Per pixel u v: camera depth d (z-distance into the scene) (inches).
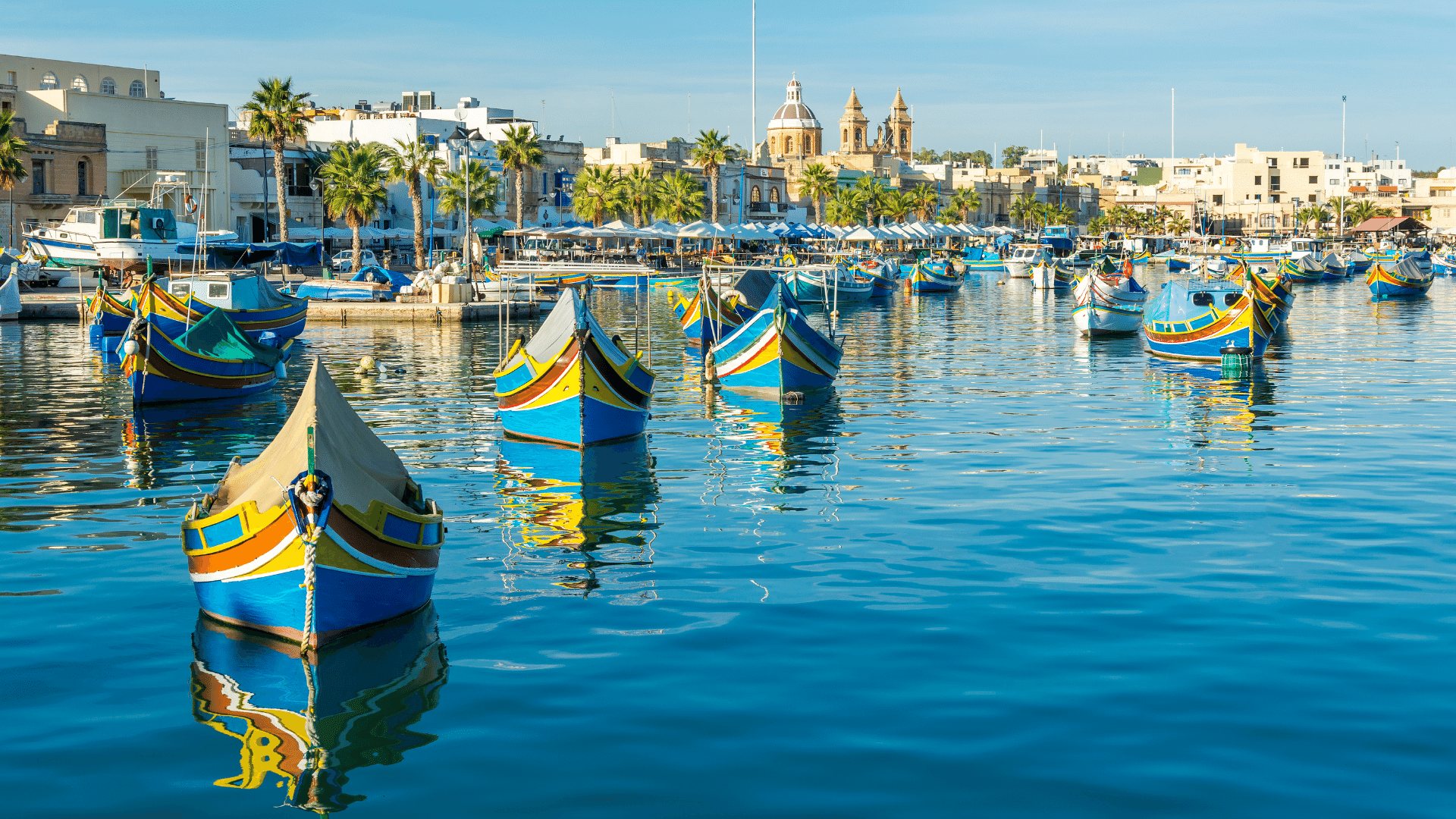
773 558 753.6
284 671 563.8
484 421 1348.4
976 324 2856.8
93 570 732.7
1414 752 461.1
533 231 3782.0
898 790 434.9
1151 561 735.7
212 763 466.9
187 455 1157.7
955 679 539.8
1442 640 584.4
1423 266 3796.8
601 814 421.1
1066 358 2055.9
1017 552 759.7
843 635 602.5
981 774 446.3
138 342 1446.9
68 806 432.5
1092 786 436.1
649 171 5447.8
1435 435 1210.0
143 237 3115.2
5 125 3243.1
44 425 1341.0
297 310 2272.4
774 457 1123.9
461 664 568.4
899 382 1717.5
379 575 616.1
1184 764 453.1
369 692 535.8
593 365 1175.0
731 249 4591.5
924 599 661.3
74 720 508.4
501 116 5964.6
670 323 2773.1
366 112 5871.1
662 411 1438.2
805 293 3484.3
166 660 579.8
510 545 793.6
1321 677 537.0
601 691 532.7
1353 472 1014.4
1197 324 1977.1
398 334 2464.3
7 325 2539.4
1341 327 2667.3
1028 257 5797.2
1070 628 608.4
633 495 951.6
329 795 438.9
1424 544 769.6
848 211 6181.1
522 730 492.1
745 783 442.6
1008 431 1263.5
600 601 665.6
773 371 1551.4
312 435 586.6
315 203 4564.5
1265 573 706.8
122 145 3890.3
